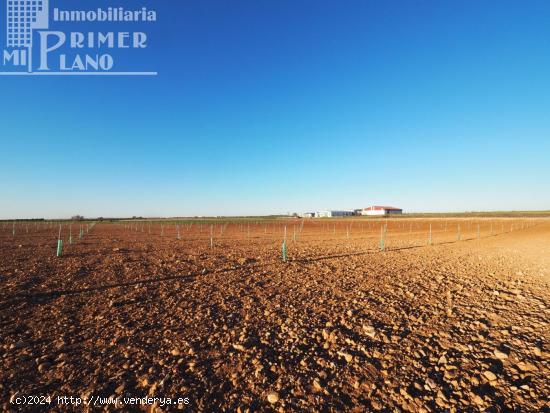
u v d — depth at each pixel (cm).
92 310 760
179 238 3272
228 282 1071
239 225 7050
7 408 373
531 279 1059
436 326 627
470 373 443
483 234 3588
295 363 482
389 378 437
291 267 1379
